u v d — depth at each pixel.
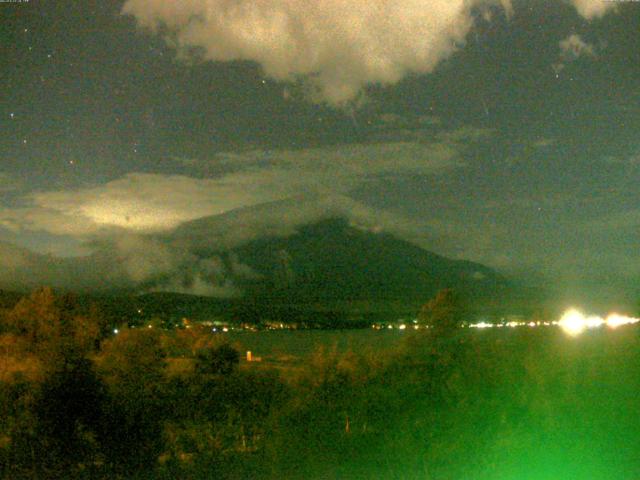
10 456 10.24
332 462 9.86
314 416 10.36
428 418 8.66
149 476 10.54
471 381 8.52
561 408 8.00
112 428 10.68
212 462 10.71
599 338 9.31
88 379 11.02
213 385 12.49
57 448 10.36
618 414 8.08
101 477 10.37
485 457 7.89
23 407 10.84
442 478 8.26
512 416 7.96
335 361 11.09
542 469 7.71
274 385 11.97
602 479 7.39
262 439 10.90
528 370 8.38
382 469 9.14
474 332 10.40
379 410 9.57
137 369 15.18
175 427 11.54
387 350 10.91
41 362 13.94
